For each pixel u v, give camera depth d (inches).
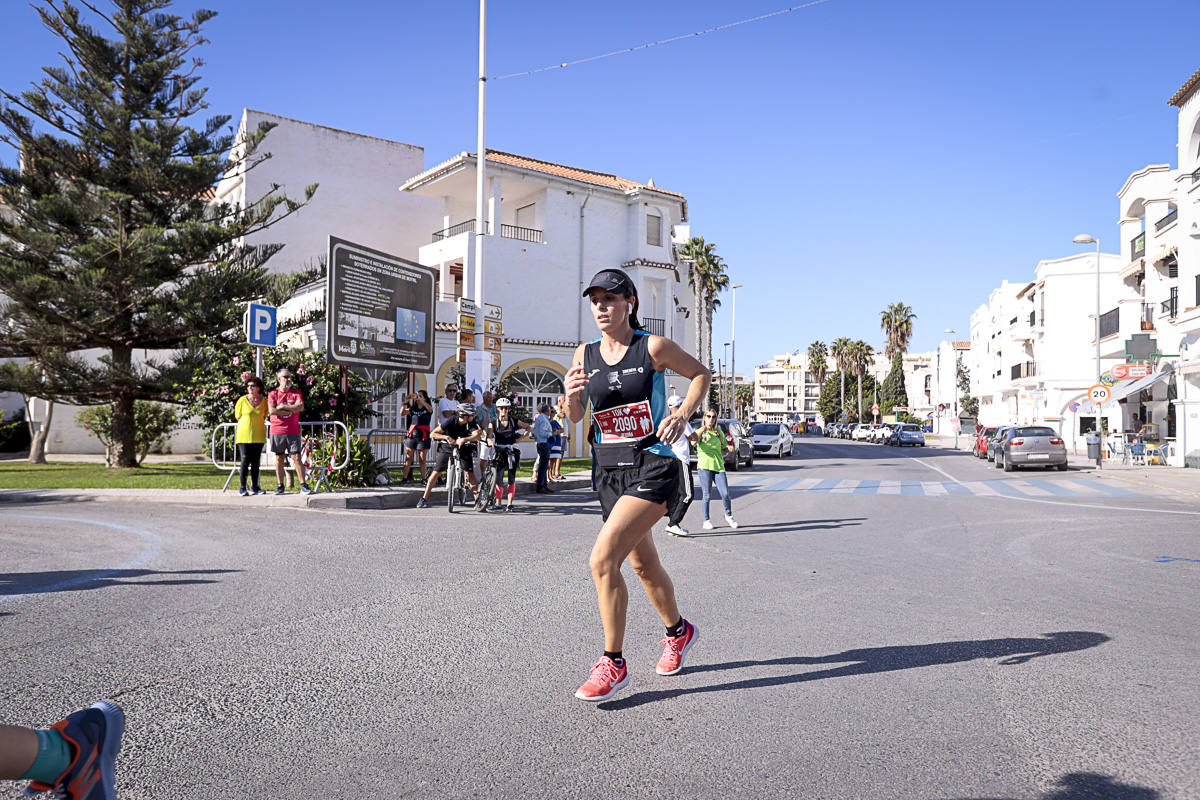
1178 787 108.3
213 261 803.4
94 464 849.5
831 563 289.4
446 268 1201.4
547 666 161.6
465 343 704.4
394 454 719.1
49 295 709.9
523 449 1005.2
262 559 280.7
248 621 194.5
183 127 784.9
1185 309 986.7
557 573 261.7
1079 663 165.6
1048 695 145.9
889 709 138.3
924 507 505.4
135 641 176.1
